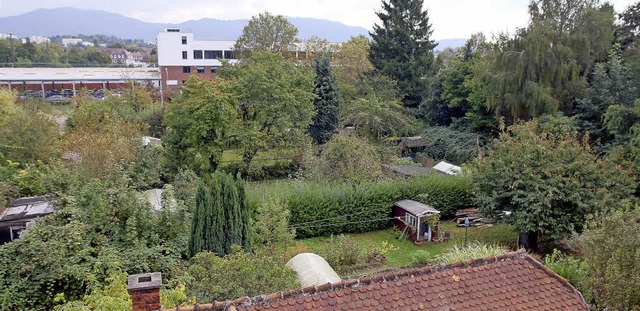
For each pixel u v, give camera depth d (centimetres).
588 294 1010
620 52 2909
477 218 2222
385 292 684
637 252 929
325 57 3862
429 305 675
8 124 2395
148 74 7300
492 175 1767
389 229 2212
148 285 688
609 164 1689
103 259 1127
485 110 3422
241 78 3139
